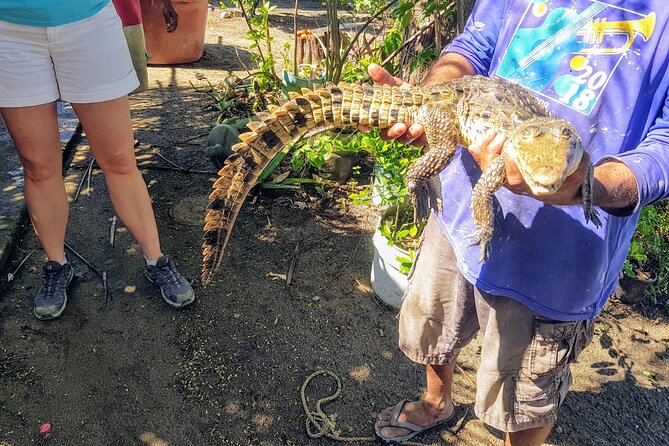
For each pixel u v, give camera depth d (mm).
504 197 1333
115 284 2387
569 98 1282
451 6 2725
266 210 2969
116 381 1981
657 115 1222
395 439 1874
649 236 2639
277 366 2105
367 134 2607
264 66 3740
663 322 2584
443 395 1854
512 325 1414
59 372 1990
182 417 1887
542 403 1454
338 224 2928
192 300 2299
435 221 1581
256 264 2590
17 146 1924
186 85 4449
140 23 2965
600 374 2258
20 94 1781
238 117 3801
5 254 2396
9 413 1835
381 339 2270
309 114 1532
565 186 1067
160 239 2678
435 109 1441
